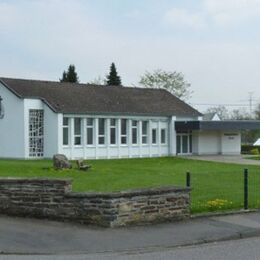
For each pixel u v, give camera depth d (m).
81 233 13.84
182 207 16.09
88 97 53.44
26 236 13.36
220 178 29.14
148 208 15.27
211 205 18.34
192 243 13.30
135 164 43.38
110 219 14.52
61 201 15.23
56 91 51.94
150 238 13.54
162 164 43.88
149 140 56.09
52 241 12.96
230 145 62.41
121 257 11.65
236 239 14.08
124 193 14.71
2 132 49.84
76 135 50.38
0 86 49.91
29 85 51.00
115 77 88.88
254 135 91.88
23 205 15.82
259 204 19.23
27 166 34.75
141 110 55.44
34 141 48.91
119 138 53.53
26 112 48.38
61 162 33.16
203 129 56.88
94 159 49.81
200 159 51.47
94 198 14.73
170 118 57.81
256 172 34.03
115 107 53.62
